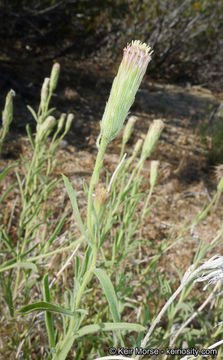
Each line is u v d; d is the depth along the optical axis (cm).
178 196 451
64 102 599
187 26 980
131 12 840
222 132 568
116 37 874
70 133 522
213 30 1038
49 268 192
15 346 177
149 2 910
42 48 723
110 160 492
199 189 484
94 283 261
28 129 224
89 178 424
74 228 280
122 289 204
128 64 91
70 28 698
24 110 526
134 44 94
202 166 544
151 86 915
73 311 109
